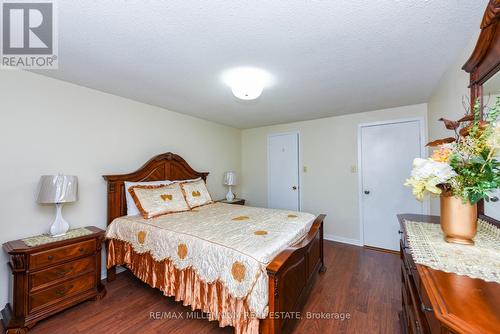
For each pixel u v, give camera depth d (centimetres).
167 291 185
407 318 140
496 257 91
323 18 126
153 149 305
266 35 143
